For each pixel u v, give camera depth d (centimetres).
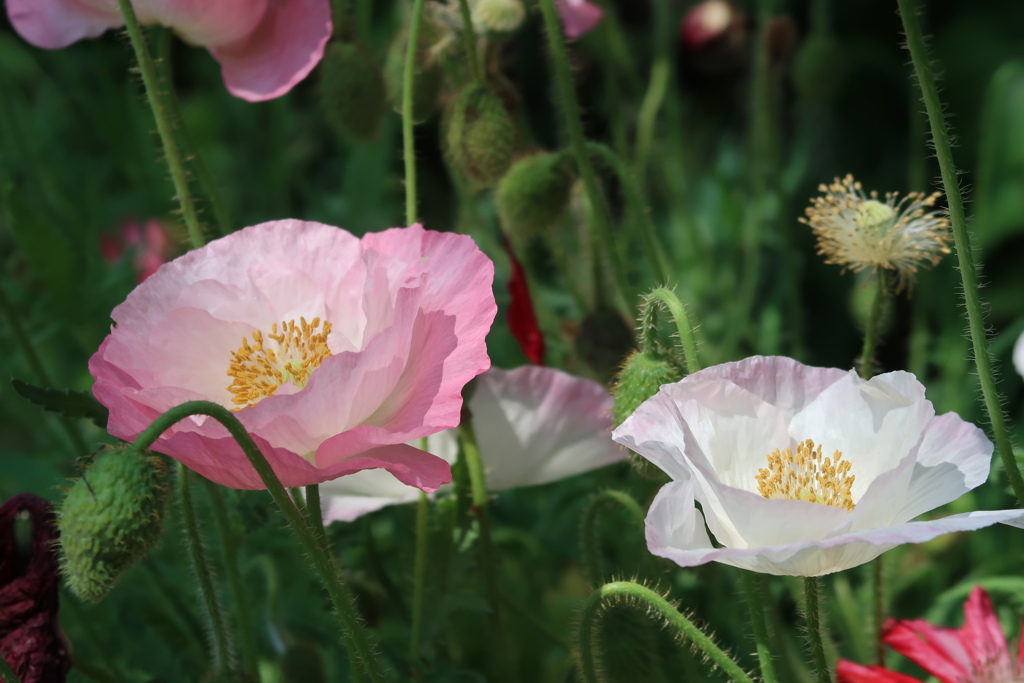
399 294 55
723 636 73
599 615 61
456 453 67
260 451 55
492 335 82
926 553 76
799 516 54
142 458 55
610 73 80
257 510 63
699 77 115
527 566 77
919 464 56
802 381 58
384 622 73
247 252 60
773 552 53
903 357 109
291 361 58
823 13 87
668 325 76
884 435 57
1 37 115
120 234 104
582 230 78
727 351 83
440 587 66
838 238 62
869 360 64
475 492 65
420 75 70
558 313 79
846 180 63
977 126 133
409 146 63
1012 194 126
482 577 68
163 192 99
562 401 66
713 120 120
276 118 101
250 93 65
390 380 56
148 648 67
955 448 56
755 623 57
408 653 69
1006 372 101
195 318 58
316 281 59
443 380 57
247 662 63
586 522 64
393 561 75
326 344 58
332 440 55
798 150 105
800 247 125
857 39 141
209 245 60
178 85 133
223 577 69
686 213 86
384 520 77
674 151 93
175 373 58
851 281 123
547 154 67
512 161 69
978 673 60
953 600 71
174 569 70
